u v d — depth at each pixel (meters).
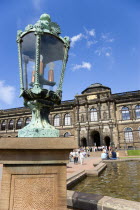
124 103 49.84
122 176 11.77
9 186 2.36
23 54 3.09
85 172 11.70
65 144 2.47
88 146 47.72
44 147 2.39
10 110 62.53
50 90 2.89
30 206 2.35
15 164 2.43
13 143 2.38
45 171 2.46
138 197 6.71
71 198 4.47
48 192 2.43
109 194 7.32
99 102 50.59
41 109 2.96
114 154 26.17
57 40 3.17
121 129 48.00
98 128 48.75
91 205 4.00
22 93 2.83
